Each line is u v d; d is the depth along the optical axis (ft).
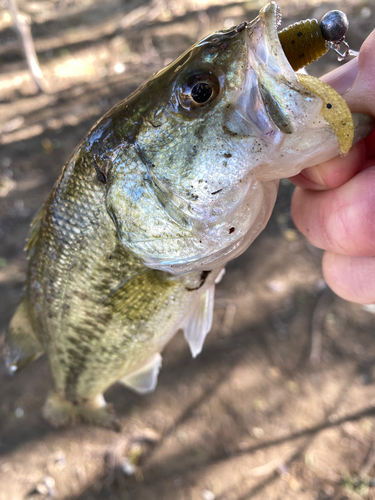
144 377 0.80
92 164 0.49
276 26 0.39
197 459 1.20
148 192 0.47
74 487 1.17
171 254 0.49
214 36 0.42
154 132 0.45
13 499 1.15
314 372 1.35
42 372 1.42
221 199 0.45
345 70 0.49
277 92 0.40
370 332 1.43
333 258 0.54
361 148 0.46
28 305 0.68
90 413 0.82
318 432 1.22
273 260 1.72
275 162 0.43
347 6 2.95
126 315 0.58
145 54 3.41
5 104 2.93
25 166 2.32
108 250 0.52
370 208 0.44
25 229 1.93
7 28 3.85
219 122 0.43
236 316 1.54
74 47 3.60
